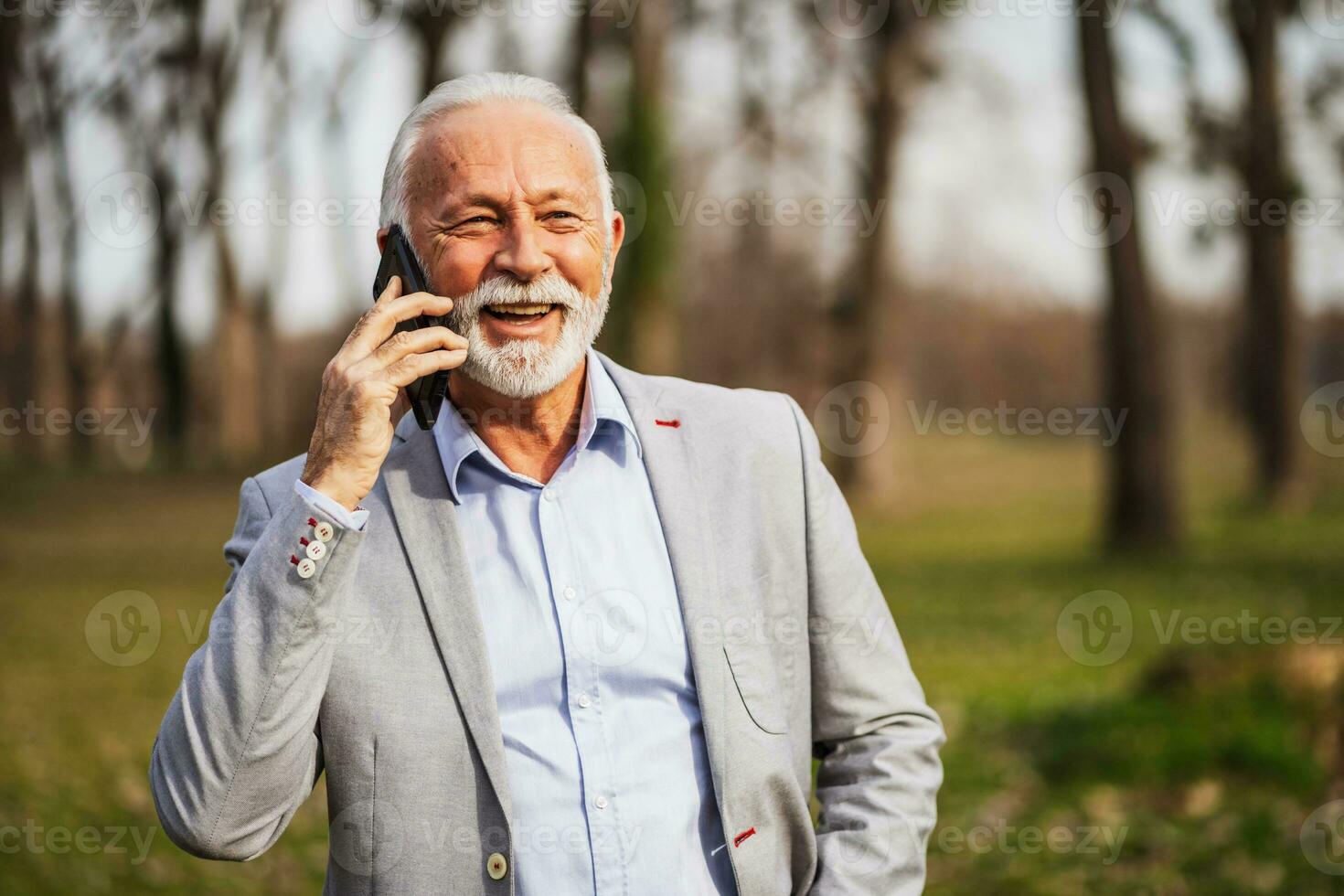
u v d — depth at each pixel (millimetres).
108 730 7281
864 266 21828
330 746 1742
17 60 17406
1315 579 11602
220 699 1641
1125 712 5844
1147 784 5328
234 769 1640
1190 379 30750
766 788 1799
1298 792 5055
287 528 1671
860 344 22031
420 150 1876
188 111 19328
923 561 14664
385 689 1730
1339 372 21469
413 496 1842
